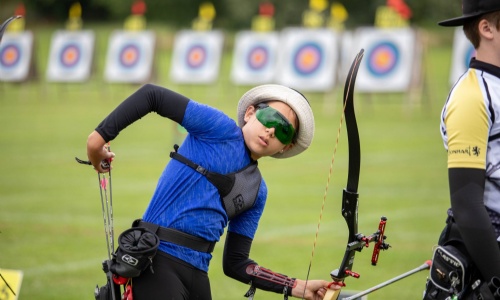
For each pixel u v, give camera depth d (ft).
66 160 110.93
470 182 26.25
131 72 198.18
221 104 181.57
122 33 201.05
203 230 30.55
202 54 195.11
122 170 103.24
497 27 27.22
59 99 199.00
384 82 163.43
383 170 101.65
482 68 27.22
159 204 30.76
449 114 27.09
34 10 359.87
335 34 172.76
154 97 30.42
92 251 64.08
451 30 304.09
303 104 31.32
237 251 33.09
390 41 163.84
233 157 30.76
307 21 189.37
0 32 33.40
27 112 171.53
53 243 66.49
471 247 26.13
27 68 203.82
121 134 138.21
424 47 164.66
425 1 305.53
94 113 169.27
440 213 77.20
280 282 32.40
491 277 26.00
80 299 51.37
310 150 119.96
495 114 26.61
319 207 81.41
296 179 97.50
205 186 30.45
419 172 100.22
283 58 175.83
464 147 26.40
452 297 27.04
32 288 53.78
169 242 30.37
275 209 80.33
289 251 63.87
